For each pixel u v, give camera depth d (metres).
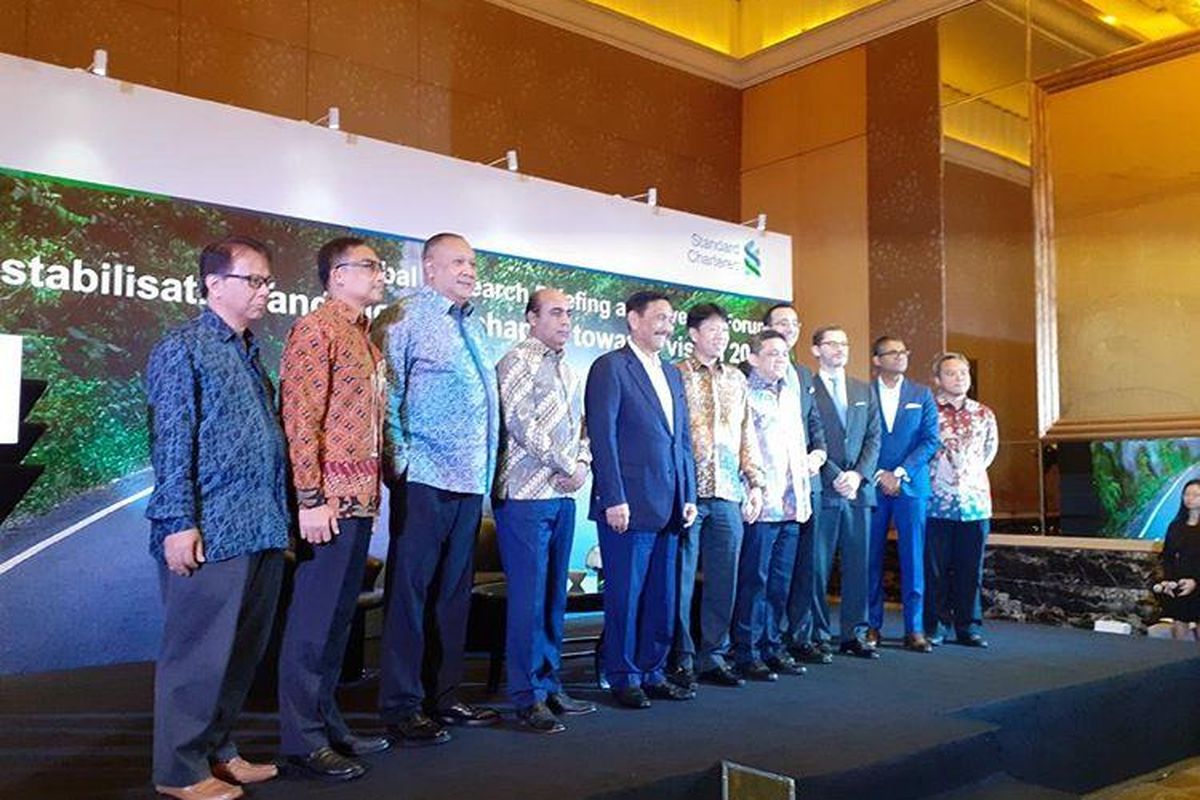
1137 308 5.65
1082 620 5.61
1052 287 6.02
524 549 3.04
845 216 7.21
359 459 2.53
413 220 4.86
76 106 3.88
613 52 7.27
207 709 2.25
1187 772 3.99
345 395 2.53
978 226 6.40
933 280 6.63
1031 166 6.11
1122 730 3.90
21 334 4.06
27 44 4.81
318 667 2.51
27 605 4.09
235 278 2.38
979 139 6.42
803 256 7.50
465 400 2.85
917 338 6.71
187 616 2.25
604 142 7.18
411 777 2.41
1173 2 5.57
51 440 4.14
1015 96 6.24
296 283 4.75
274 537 2.37
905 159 6.84
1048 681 3.73
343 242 2.65
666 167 7.53
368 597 3.81
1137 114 5.70
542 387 3.07
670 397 3.47
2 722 3.04
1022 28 6.21
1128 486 5.63
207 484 2.28
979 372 6.33
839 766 2.53
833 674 3.88
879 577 4.65
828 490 4.22
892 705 3.28
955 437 4.79
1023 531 6.04
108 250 4.28
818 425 4.22
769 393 3.92
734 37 7.95
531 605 3.02
